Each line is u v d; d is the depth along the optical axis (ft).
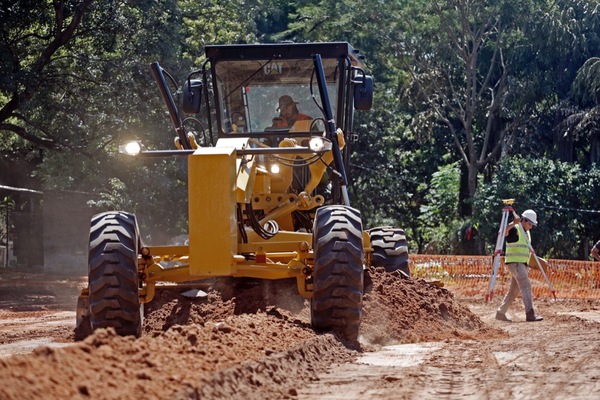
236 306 46.75
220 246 40.88
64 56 128.67
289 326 41.55
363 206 229.25
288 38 238.27
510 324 64.69
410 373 34.45
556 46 198.70
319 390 30.68
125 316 41.01
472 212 203.51
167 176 150.82
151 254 43.04
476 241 198.18
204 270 40.83
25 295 112.47
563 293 103.91
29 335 56.03
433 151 232.53
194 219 40.98
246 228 46.91
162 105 132.46
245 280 49.24
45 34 131.95
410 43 208.44
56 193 179.01
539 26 197.47
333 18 214.28
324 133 52.65
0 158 190.60
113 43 129.18
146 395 24.89
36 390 22.75
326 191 52.39
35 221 181.98
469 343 46.21
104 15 127.75
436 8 203.00
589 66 186.70
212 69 53.21
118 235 41.88
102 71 130.11
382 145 224.53
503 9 196.85
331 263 41.19
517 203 189.06
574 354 40.27
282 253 43.52
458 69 215.72
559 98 208.23
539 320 68.54
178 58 138.62
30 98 124.98
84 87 133.18
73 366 25.71
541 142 211.00
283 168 48.83
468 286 111.24
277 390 30.04
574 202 191.31
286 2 248.52
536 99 204.54
